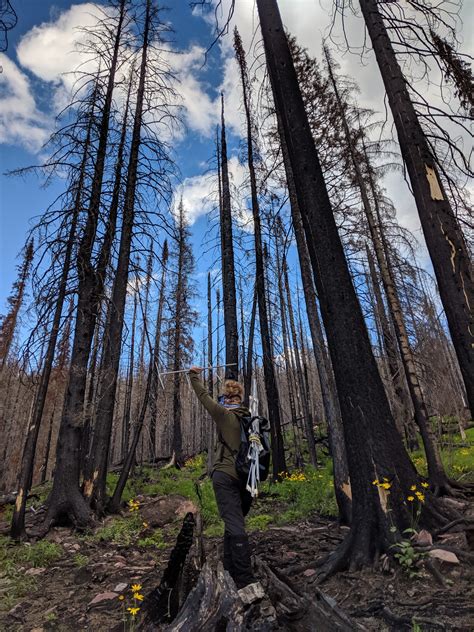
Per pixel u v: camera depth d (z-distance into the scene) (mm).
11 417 26953
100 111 9945
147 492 11938
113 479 13430
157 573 4840
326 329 4426
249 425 3602
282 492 9953
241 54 15086
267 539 5848
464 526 3428
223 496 3457
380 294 13812
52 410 24312
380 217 12562
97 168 9617
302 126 4867
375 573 3264
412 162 3848
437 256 3549
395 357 13391
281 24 5238
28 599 4391
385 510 3592
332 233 4543
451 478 8578
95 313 9422
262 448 3508
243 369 14516
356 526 3715
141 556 5832
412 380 8945
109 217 9617
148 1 11672
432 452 7973
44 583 4922
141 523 7656
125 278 10180
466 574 2887
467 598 2580
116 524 7629
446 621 2377
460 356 3342
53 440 33625
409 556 3105
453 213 3705
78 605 4090
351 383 4090
